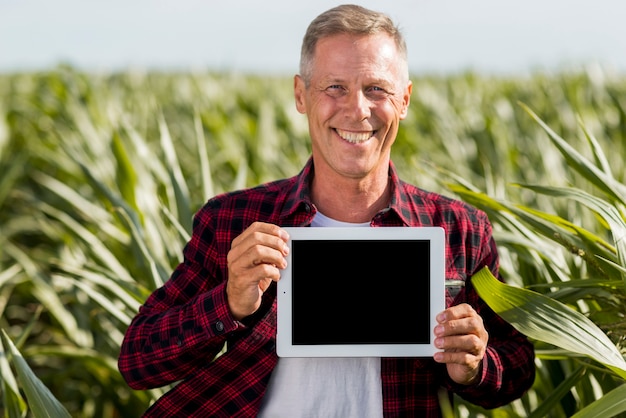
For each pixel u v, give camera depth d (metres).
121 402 3.71
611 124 7.93
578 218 3.47
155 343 2.14
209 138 7.25
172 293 2.28
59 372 4.09
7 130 8.12
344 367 2.15
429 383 2.19
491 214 2.78
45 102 9.13
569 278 2.62
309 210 2.24
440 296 2.07
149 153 4.42
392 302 2.08
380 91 2.16
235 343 2.16
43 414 2.18
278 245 1.98
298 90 2.36
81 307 4.22
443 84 13.53
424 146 7.30
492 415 2.69
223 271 2.26
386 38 2.17
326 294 2.07
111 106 6.89
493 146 6.75
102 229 4.22
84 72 10.44
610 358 1.82
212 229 2.29
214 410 2.17
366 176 2.23
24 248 6.21
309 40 2.19
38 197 6.84
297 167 5.66
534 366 2.30
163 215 4.01
